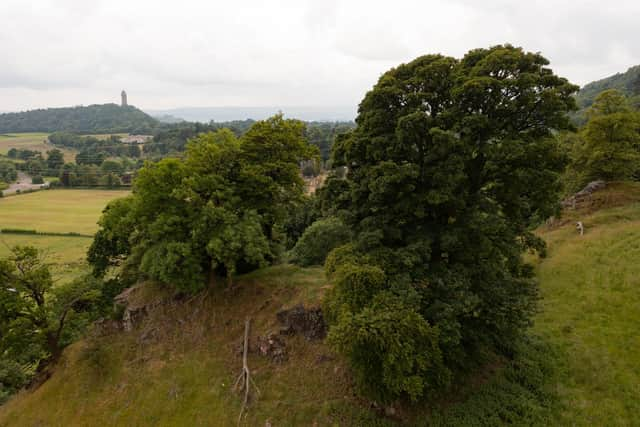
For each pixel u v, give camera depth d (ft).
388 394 49.29
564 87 49.60
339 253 57.82
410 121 49.80
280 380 63.52
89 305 101.19
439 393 54.29
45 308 89.81
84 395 76.33
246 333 71.92
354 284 49.75
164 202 76.43
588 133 113.19
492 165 52.60
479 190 58.08
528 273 60.80
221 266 87.66
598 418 48.85
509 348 62.90
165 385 70.49
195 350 76.33
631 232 91.25
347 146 58.59
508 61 49.49
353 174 60.54
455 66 56.29
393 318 45.21
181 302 86.63
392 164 50.85
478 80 47.80
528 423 49.57
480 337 56.18
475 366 59.06
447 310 48.80
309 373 62.69
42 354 101.86
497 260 56.39
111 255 117.60
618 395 51.57
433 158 52.08
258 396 61.93
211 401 64.44
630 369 54.95
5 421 79.41
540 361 60.34
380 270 50.31
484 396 54.24
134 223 86.94
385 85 56.39
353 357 48.60
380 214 58.18
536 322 70.79
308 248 96.78
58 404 76.95
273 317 74.13
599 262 83.51
